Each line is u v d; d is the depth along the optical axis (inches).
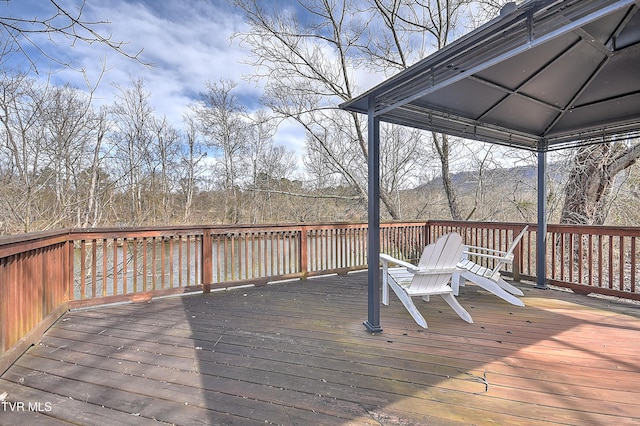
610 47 100.4
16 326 95.9
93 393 75.9
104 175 360.2
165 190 585.3
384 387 77.3
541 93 124.4
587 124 152.2
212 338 108.8
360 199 460.8
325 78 370.3
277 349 99.6
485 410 67.6
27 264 103.7
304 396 73.8
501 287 156.5
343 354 95.5
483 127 147.7
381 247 220.7
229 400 72.5
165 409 69.3
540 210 170.6
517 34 69.8
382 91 107.0
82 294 144.8
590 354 93.5
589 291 154.1
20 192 282.7
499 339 105.3
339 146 453.1
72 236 140.6
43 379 82.4
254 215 650.2
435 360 90.9
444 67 85.8
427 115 130.6
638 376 80.8
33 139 292.4
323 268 223.3
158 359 93.4
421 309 138.6
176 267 340.2
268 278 187.5
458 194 412.5
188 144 647.8
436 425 63.1
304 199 592.7
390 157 458.9
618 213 308.5
